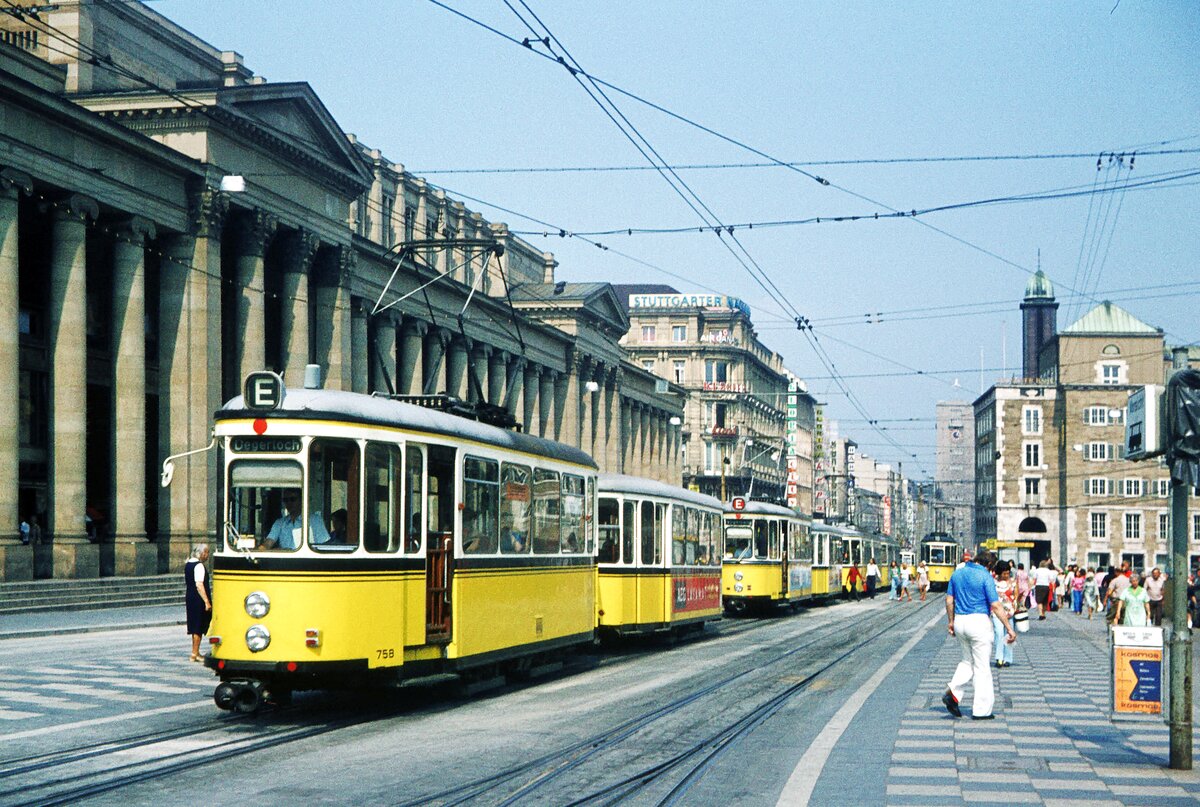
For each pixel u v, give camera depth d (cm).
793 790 1055
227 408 1480
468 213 8144
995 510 11600
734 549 4312
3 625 2973
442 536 1638
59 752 1223
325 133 5206
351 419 1478
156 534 4572
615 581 2536
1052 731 1429
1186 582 1166
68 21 4659
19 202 4138
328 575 1441
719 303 12750
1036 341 12962
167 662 2156
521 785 1093
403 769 1160
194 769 1151
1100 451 10975
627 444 10131
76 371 4031
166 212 4444
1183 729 1164
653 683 2006
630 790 1080
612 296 9294
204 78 5497
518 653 1872
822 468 16362
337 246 5372
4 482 3722
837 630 3575
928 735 1395
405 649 1548
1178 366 1148
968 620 1540
